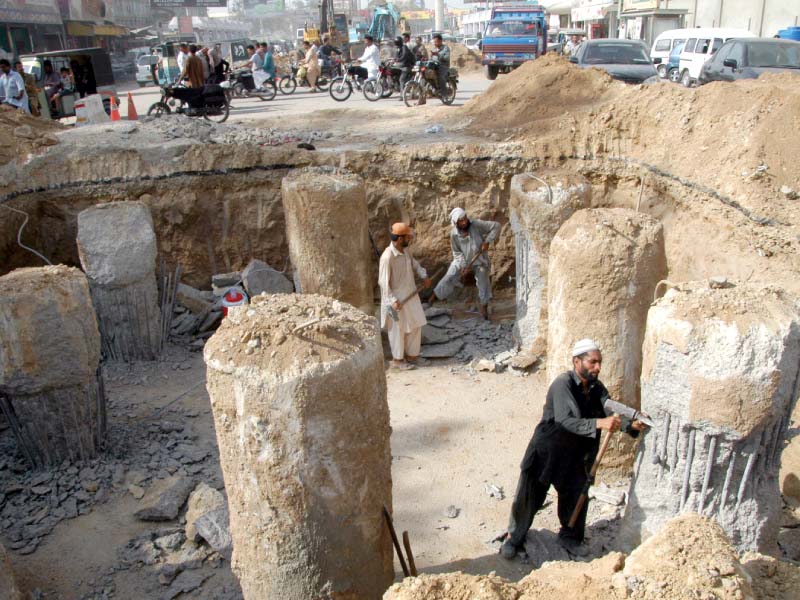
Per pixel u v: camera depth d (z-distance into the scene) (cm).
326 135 1008
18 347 511
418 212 895
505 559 461
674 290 387
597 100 986
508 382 706
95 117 1360
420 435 614
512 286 898
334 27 3475
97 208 729
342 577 361
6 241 825
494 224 796
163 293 816
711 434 353
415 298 732
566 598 268
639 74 1411
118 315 737
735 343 342
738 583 266
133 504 522
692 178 737
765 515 370
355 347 347
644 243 512
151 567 460
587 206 707
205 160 892
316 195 709
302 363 331
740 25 2456
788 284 574
